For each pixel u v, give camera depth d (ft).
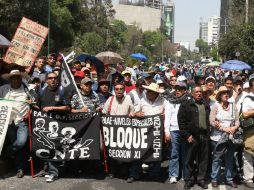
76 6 225.35
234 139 27.17
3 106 28.19
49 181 27.66
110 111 29.43
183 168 28.50
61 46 197.57
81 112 28.71
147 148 28.55
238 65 64.23
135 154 28.63
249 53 96.37
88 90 29.99
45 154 28.53
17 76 29.09
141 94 31.45
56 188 26.50
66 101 28.53
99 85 33.06
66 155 28.50
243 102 28.07
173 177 28.53
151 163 29.58
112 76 36.45
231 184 27.96
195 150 27.09
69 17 199.11
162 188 27.20
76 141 28.66
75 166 30.12
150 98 29.25
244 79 48.62
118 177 29.40
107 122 29.17
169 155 29.22
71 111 28.71
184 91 29.07
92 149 28.60
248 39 96.99
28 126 28.73
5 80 33.71
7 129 28.27
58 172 29.40
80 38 237.25
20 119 28.58
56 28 186.60
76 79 34.37
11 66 35.58
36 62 41.24
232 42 148.25
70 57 49.21
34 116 28.71
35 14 152.66
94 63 49.67
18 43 40.93
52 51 186.91
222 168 31.83
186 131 26.91
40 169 30.53
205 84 31.35
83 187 26.89
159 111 29.25
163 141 28.86
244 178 28.30
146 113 29.25
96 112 28.84
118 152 28.91
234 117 27.68
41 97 28.86
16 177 28.55
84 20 248.73
